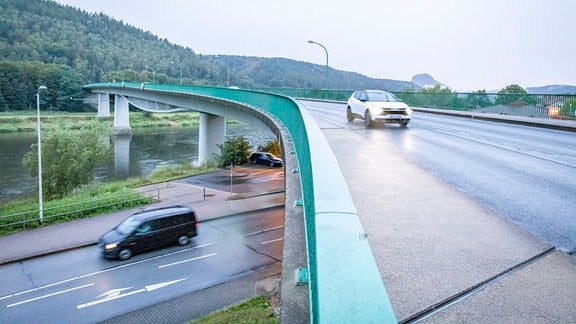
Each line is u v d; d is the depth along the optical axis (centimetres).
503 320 303
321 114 2547
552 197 702
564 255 432
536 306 324
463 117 2600
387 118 1786
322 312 153
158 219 2062
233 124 12056
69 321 1419
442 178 847
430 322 301
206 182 3941
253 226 2484
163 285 1675
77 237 2295
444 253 426
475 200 641
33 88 13825
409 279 365
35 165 3784
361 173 823
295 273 369
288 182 781
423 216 553
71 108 14488
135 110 14550
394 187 712
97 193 3491
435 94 3406
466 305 324
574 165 1004
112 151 4556
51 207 2783
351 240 221
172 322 1386
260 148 5466
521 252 434
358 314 151
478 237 477
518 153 1184
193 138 9719
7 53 17538
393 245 446
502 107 2800
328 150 484
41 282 1734
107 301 1556
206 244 2164
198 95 4741
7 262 1950
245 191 3491
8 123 10744
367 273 184
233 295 1563
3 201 3897
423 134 1606
